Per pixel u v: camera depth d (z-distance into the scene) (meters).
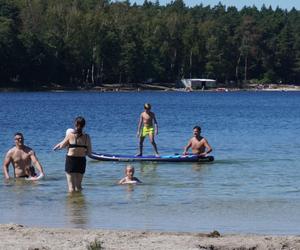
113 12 183.25
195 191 22.20
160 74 177.38
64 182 23.67
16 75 148.38
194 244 14.00
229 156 32.66
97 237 14.60
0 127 50.59
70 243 13.91
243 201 20.42
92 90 160.12
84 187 22.70
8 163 24.48
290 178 25.36
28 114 68.44
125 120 61.34
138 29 177.38
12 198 20.59
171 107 92.38
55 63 153.12
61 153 32.84
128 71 168.75
